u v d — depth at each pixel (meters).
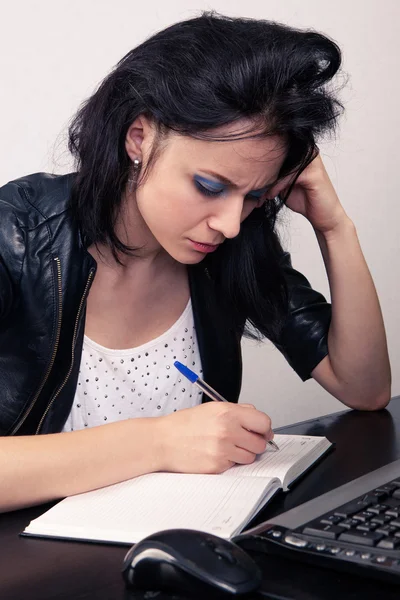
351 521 0.75
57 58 2.36
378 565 0.66
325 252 1.52
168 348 1.43
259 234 1.38
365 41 2.82
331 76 1.06
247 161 1.01
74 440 0.99
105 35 2.42
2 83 2.29
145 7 2.47
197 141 1.01
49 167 2.38
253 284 1.40
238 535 0.75
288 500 0.95
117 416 1.41
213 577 0.65
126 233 1.27
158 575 0.67
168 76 1.03
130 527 0.83
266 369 2.79
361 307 1.47
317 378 1.55
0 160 2.31
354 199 2.86
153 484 0.97
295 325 1.54
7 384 1.29
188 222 1.07
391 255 2.98
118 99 1.14
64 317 1.27
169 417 1.06
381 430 1.32
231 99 0.98
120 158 1.17
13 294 1.24
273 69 0.99
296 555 0.71
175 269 1.41
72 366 1.31
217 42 1.01
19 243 1.23
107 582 0.72
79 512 0.89
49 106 2.37
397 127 2.95
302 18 2.69
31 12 2.31
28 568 0.77
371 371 1.47
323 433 1.30
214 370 1.48
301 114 1.00
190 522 0.83
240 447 1.04
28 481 0.95
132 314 1.38
